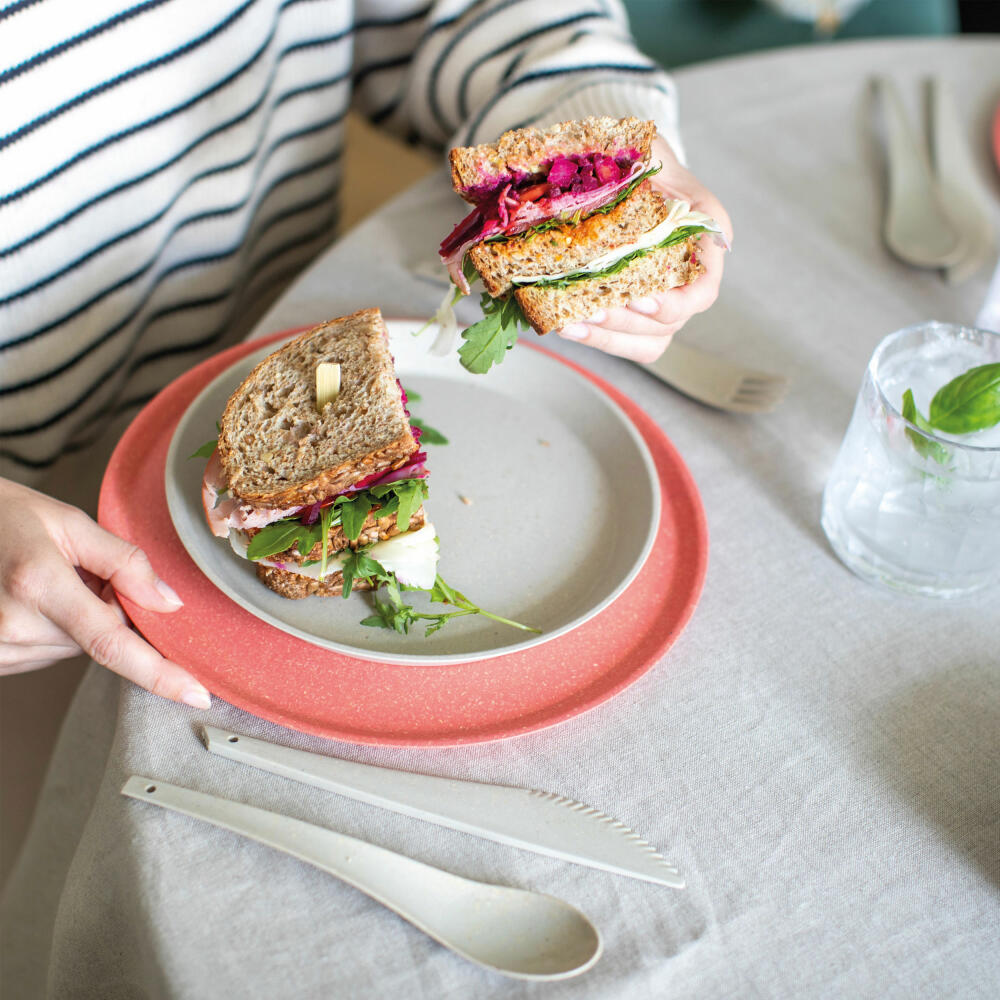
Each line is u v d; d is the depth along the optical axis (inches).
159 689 33.5
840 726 36.5
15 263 50.4
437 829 31.6
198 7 51.4
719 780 34.2
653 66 58.0
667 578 40.9
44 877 44.3
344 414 40.1
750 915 30.5
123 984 32.5
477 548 42.0
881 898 31.3
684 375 51.0
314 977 27.7
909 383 43.2
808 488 46.7
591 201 40.8
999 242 60.1
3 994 46.8
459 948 28.1
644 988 28.4
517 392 49.4
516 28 61.0
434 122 66.2
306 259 75.7
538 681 36.3
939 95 71.6
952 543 39.3
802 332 54.9
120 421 66.1
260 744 33.0
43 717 62.4
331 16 61.7
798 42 107.3
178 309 63.6
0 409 54.8
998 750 36.2
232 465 39.2
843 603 41.4
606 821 32.4
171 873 29.5
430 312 52.7
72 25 46.6
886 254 60.5
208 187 59.0
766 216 62.5
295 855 29.6
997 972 29.8
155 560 39.5
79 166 50.4
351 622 38.5
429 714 34.7
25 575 33.4
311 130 67.0
